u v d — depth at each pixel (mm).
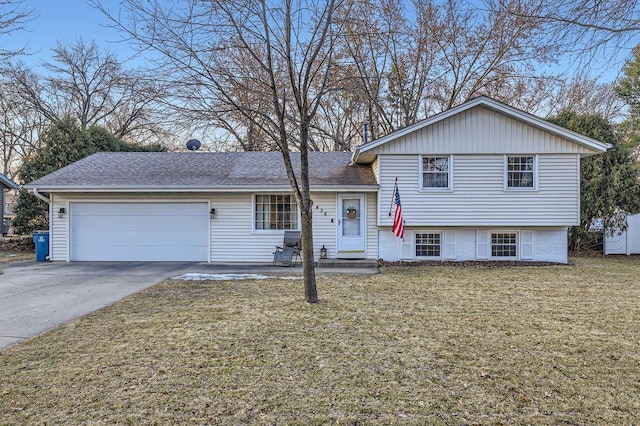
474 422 3049
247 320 5738
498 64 20641
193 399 3400
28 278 9508
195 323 5598
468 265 11594
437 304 6746
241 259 12719
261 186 12008
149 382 3725
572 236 14977
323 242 12547
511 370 4012
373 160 13312
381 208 12070
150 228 12828
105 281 9078
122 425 2986
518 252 12414
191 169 13578
